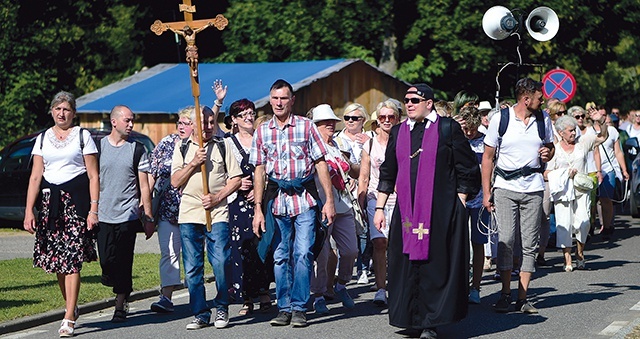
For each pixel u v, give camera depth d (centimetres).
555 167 1394
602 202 1795
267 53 3262
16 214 1997
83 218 973
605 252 1588
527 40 3166
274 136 989
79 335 967
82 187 975
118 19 3366
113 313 1096
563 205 1369
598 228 1981
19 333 988
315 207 991
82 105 2477
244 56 3300
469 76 3331
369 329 971
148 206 1055
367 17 3148
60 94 980
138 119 2409
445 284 900
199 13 3550
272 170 989
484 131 1358
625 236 1831
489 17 1598
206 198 975
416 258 897
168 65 2766
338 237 1081
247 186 1055
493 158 1037
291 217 989
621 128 2520
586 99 3697
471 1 3039
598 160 1698
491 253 1324
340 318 1033
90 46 3334
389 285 923
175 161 993
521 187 1026
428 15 3062
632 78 4072
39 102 3266
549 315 1034
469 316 1033
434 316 895
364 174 1114
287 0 3256
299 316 986
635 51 3762
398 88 2569
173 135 1082
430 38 3173
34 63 3253
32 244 1770
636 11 3306
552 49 3284
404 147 927
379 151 1116
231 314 1080
